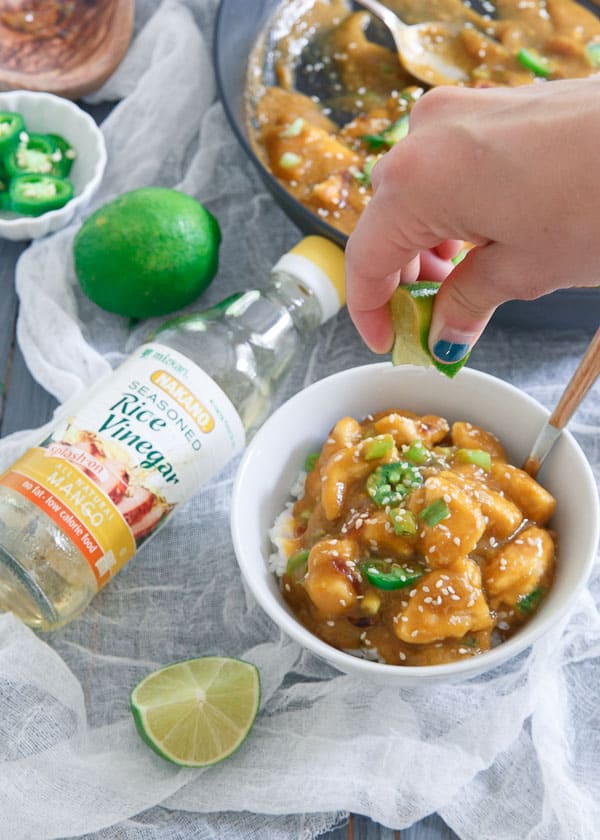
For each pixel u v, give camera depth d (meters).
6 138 0.76
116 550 0.61
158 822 0.59
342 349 0.72
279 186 0.69
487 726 0.60
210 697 0.60
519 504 0.59
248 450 0.61
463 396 0.63
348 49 0.81
